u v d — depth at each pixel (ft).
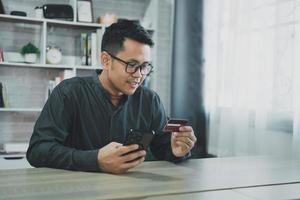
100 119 5.02
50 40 10.20
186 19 9.88
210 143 9.50
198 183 3.65
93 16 10.48
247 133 8.11
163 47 11.05
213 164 4.74
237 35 8.35
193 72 9.82
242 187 3.57
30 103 10.08
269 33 7.52
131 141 3.91
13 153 9.09
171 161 4.84
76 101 4.93
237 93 8.30
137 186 3.43
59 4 10.00
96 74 5.20
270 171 4.36
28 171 4.02
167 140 5.04
